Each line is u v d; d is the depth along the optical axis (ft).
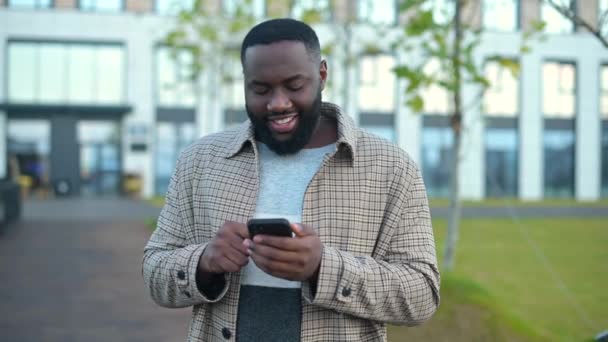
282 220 4.90
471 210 64.59
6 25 84.33
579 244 38.73
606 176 94.63
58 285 26.27
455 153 23.06
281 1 40.47
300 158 5.95
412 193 5.93
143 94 87.40
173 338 19.01
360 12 44.32
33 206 66.64
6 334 19.01
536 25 23.75
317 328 5.57
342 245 5.65
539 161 92.73
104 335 19.13
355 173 5.81
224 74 50.57
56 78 85.76
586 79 93.25
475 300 16.51
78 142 86.79
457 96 22.50
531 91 92.27
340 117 5.95
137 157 87.35
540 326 19.65
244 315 5.65
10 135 85.15
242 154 6.04
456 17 21.27
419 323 5.82
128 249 36.04
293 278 5.05
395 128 89.61
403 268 5.61
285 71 5.39
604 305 23.26
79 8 86.69
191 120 88.43
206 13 49.24
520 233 43.52
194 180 6.13
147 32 87.04
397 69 20.15
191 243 6.08
